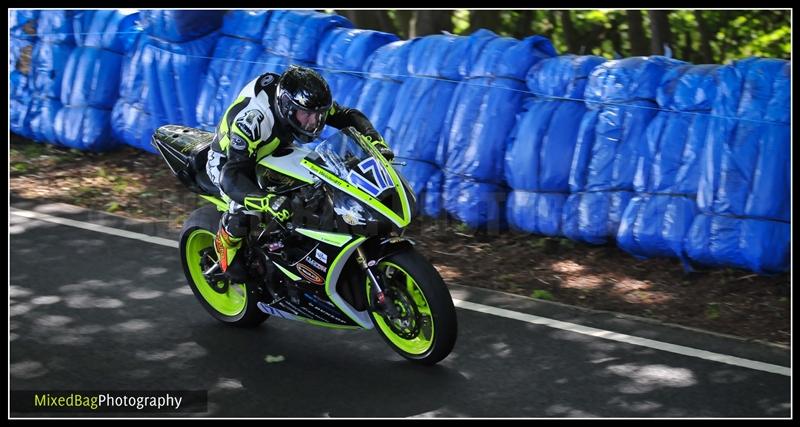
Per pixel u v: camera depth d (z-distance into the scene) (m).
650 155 6.61
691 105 6.51
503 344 5.39
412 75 7.59
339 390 4.82
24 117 9.47
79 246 6.90
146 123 8.84
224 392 4.77
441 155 7.37
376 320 5.19
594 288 6.38
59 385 4.80
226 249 5.19
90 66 9.05
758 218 6.22
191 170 5.52
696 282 6.42
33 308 5.74
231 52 8.48
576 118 6.93
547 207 6.98
